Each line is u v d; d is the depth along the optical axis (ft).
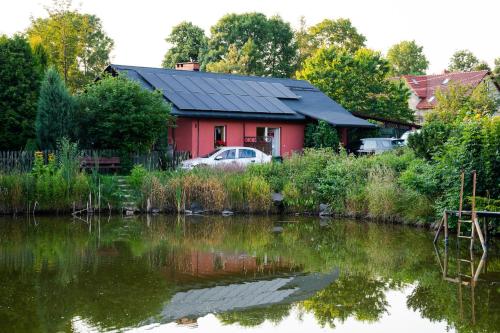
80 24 151.53
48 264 47.26
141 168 82.94
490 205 58.39
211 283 42.24
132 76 109.81
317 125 115.96
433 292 40.88
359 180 80.59
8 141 93.97
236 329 32.81
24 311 34.55
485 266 49.24
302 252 54.60
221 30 218.59
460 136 65.72
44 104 87.04
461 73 224.74
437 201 66.74
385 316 35.55
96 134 90.27
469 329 33.30
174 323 33.30
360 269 47.78
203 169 85.20
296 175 84.53
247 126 111.86
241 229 68.33
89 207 78.07
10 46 94.22
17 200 75.15
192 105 103.09
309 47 230.48
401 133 134.82
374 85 175.32
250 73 207.51
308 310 36.60
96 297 37.78
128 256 51.03
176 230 66.69
